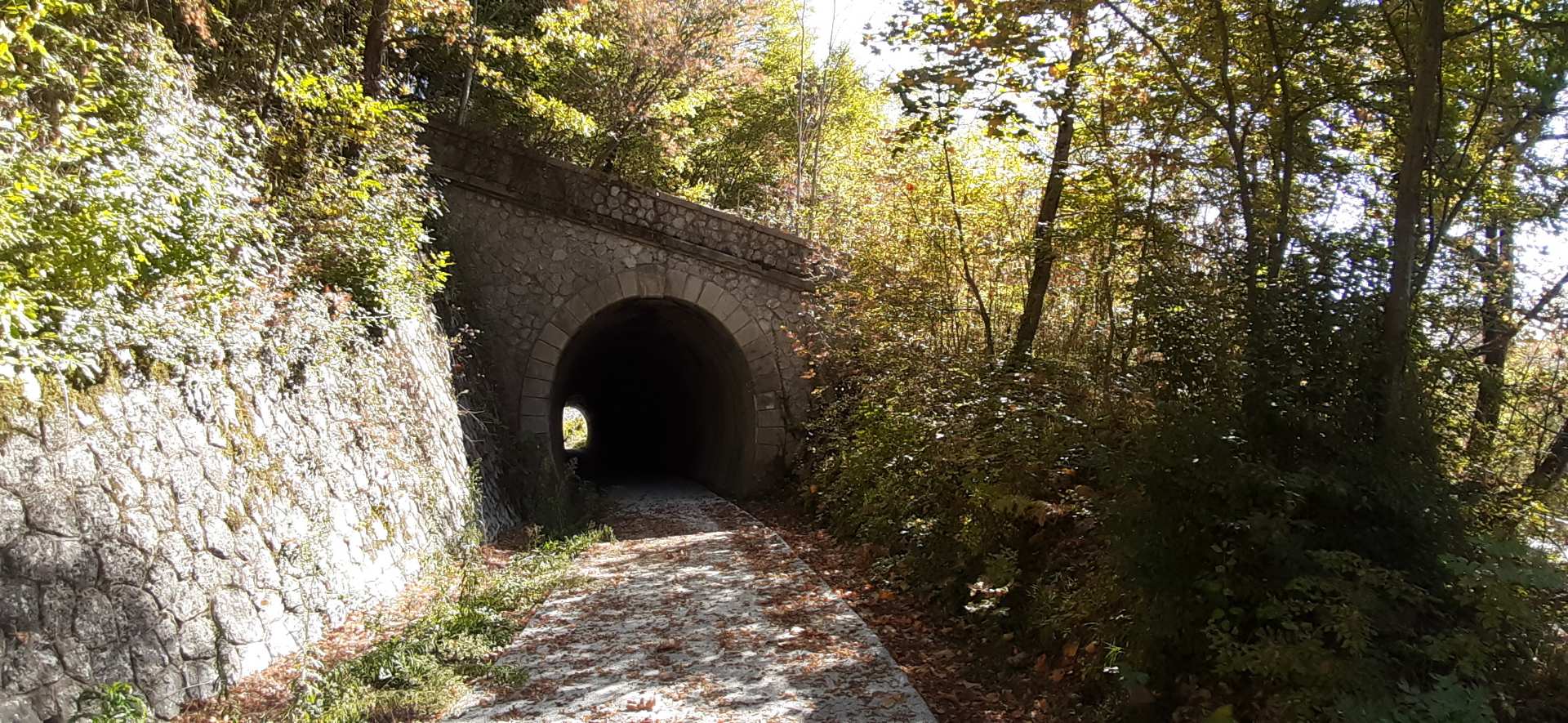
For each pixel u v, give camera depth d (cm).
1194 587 471
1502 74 697
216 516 598
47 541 457
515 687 594
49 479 468
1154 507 488
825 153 2614
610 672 627
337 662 643
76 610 464
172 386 593
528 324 1534
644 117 1967
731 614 789
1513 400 679
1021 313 1124
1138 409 664
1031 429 752
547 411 1531
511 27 1859
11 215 451
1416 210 532
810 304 1545
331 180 922
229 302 662
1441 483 476
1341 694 390
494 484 1345
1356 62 764
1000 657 645
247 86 940
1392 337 512
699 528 1373
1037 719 539
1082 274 979
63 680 445
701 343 1909
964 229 1109
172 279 596
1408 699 375
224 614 574
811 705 558
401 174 1034
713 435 2120
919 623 770
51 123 527
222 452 629
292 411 762
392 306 959
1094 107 865
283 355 756
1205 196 848
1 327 441
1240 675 465
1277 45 711
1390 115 734
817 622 762
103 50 601
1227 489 462
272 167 880
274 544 660
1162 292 598
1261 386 488
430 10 1234
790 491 1573
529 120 2002
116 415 529
